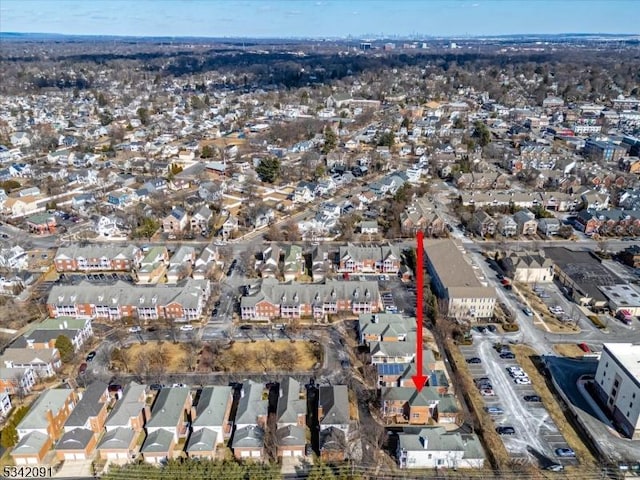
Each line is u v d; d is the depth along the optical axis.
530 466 84.69
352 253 151.50
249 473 79.25
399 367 105.44
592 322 128.25
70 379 106.19
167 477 78.62
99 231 178.38
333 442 85.62
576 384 105.44
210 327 124.38
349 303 129.38
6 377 100.19
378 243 172.25
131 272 152.88
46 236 178.50
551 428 93.62
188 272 149.12
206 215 184.50
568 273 146.25
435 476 83.50
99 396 94.31
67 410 95.56
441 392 100.94
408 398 95.56
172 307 126.25
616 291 137.62
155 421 88.88
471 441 86.94
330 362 111.62
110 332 122.50
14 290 139.50
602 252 164.38
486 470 84.50
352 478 80.94
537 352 115.81
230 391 97.94
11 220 191.00
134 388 96.31
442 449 84.62
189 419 95.88
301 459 86.06
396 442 90.69
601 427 93.81
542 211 193.50
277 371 108.38
